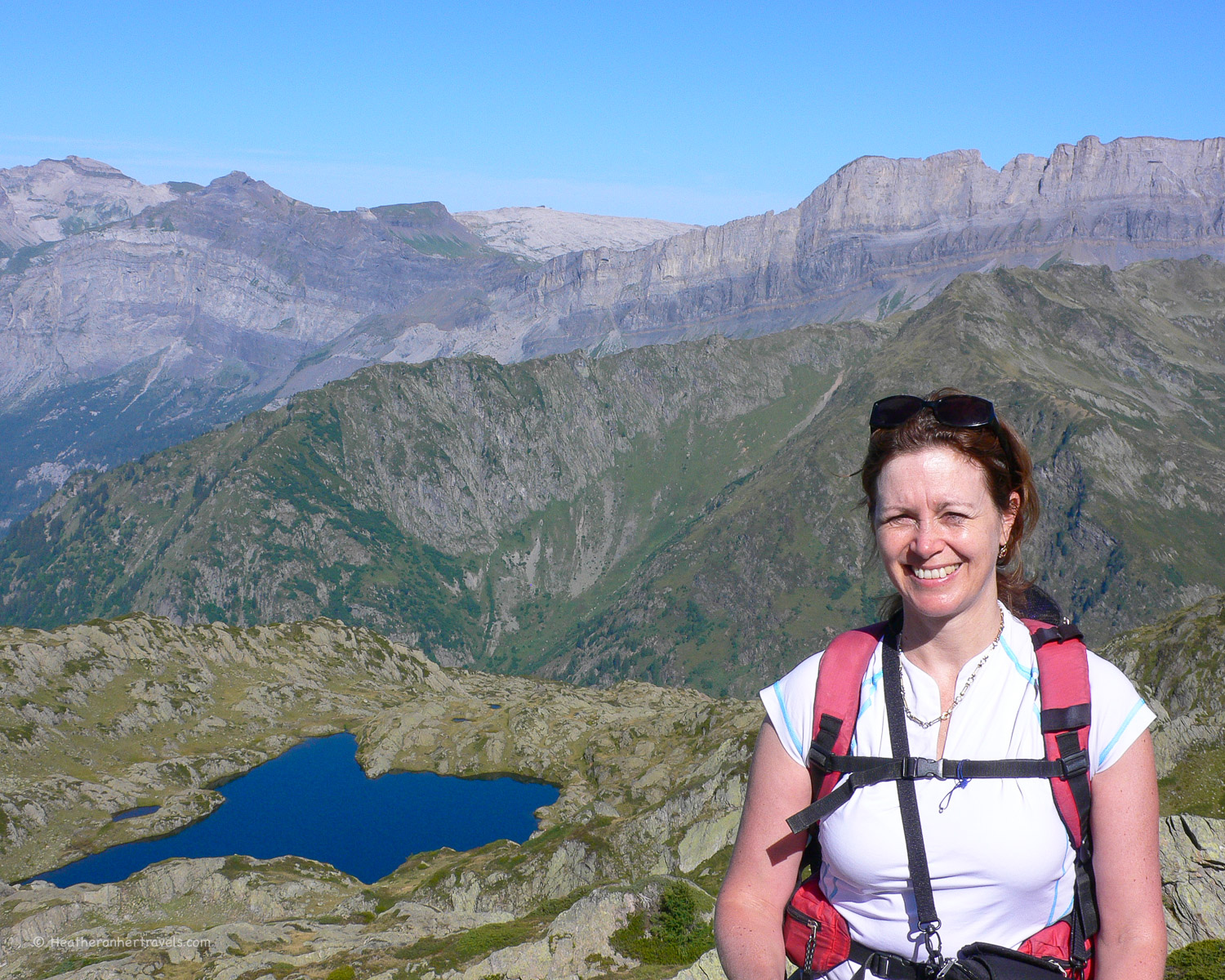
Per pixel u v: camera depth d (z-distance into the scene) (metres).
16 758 160.62
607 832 80.06
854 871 3.52
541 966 30.19
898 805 3.39
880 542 3.64
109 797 157.00
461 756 178.88
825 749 3.69
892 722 3.57
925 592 3.45
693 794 80.69
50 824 146.75
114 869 136.62
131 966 59.69
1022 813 3.28
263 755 184.25
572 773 166.00
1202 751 47.62
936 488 3.41
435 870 100.88
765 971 3.59
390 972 39.31
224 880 89.25
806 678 3.94
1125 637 147.00
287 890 89.12
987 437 3.50
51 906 81.69
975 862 3.28
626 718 190.00
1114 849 3.31
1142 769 3.33
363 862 140.38
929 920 3.33
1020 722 3.43
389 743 184.75
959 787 3.35
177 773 169.12
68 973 59.50
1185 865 13.30
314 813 159.25
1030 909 3.37
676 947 29.62
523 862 83.44
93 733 177.00
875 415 3.76
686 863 68.94
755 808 3.97
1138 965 3.15
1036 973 3.18
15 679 178.50
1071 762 3.31
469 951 40.69
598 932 30.88
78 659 193.38
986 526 3.46
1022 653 3.57
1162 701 125.31
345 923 70.38
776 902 3.88
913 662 3.63
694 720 162.25
